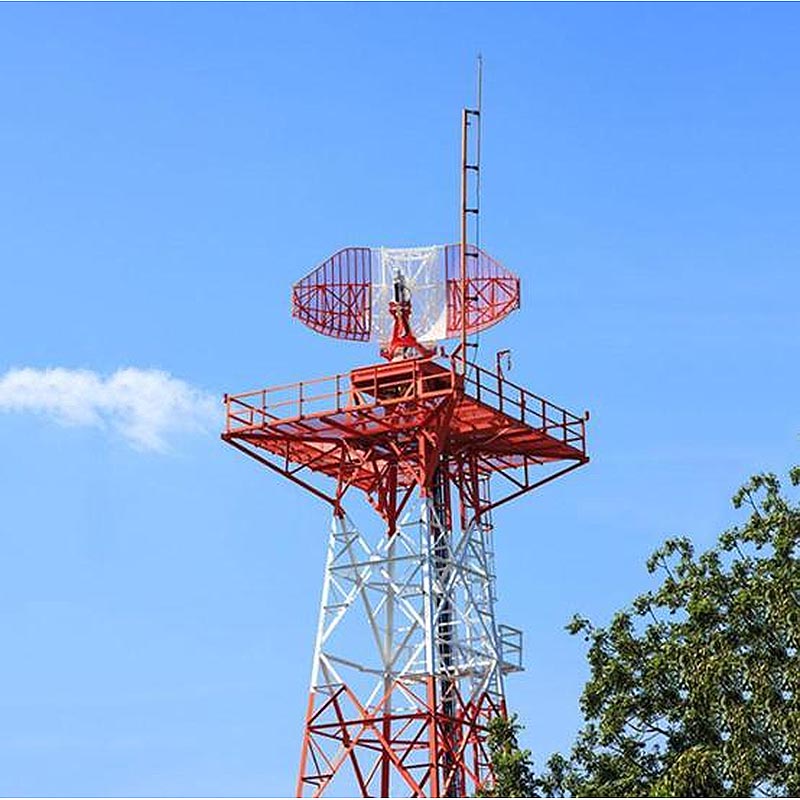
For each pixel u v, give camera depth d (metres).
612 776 75.00
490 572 85.62
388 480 84.75
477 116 85.88
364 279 86.62
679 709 75.94
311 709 82.06
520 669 85.19
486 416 83.62
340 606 82.88
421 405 82.06
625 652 77.31
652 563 78.31
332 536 83.81
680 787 71.38
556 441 84.94
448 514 84.62
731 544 77.25
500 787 74.88
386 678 81.88
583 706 76.75
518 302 83.69
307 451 84.88
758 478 77.69
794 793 70.75
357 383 83.19
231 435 83.12
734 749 72.06
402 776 80.19
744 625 74.25
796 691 72.44
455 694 82.31
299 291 86.00
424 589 82.12
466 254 84.94
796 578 74.00
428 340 85.00
